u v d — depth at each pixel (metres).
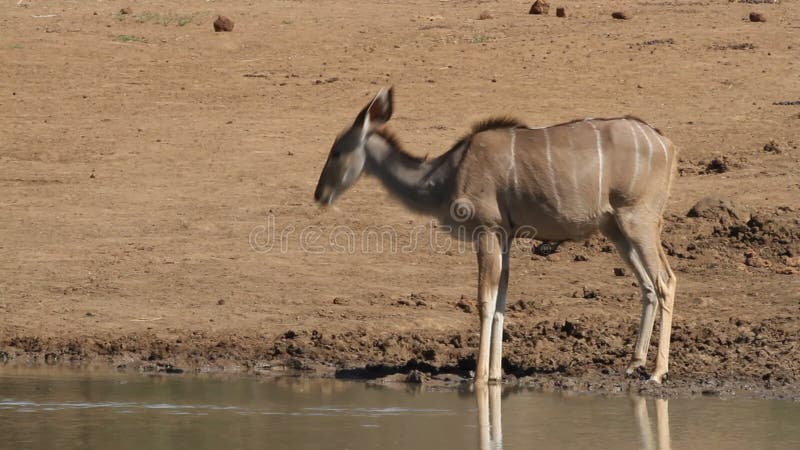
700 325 41.22
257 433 28.94
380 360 38.88
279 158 67.25
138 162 66.50
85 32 97.06
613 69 83.81
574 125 35.22
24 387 35.03
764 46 89.44
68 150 68.44
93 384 35.53
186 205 59.66
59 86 81.81
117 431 29.17
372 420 30.44
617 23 100.25
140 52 91.06
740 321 41.62
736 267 49.28
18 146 68.94
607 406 32.12
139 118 75.00
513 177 34.91
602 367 36.81
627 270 49.91
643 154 34.66
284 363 38.72
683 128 69.94
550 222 35.19
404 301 46.09
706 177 61.09
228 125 73.44
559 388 34.66
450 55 89.31
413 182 36.62
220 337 41.62
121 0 116.94
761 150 65.81
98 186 62.56
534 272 49.97
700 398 33.19
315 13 110.00
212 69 87.19
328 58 89.88
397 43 94.44
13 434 28.86
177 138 70.81
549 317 43.50
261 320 43.66
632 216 34.78
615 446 27.53
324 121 74.50
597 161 34.59
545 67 84.88
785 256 50.59
